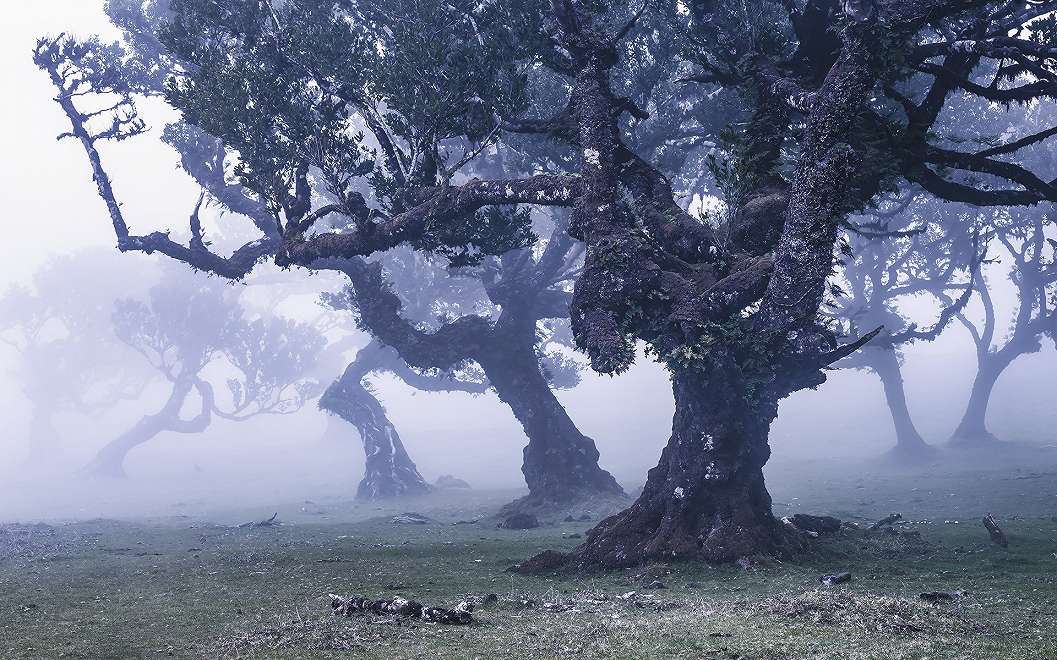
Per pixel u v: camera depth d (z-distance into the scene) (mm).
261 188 25219
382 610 13344
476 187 22734
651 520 19938
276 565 20656
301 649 11250
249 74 25094
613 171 20453
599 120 20688
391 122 24203
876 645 10789
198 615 14156
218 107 24844
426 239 25688
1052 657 9930
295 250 25500
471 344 39094
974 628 11562
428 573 19109
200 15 27438
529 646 11219
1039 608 12805
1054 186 20109
